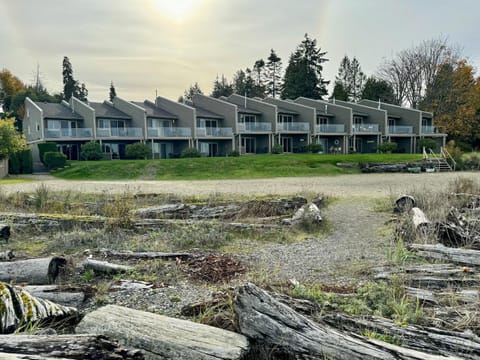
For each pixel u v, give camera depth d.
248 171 21.86
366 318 2.62
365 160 24.56
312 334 2.20
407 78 42.62
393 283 3.48
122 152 31.78
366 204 9.73
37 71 58.19
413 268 3.97
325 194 11.51
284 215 8.08
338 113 38.25
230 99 39.06
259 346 2.23
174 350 2.08
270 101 40.28
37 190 10.16
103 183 17.19
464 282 3.57
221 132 33.53
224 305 2.84
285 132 35.75
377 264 4.43
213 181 17.97
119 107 33.22
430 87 41.12
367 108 39.19
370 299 3.15
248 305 2.34
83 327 2.31
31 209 8.88
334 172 22.19
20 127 45.84
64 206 8.84
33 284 3.82
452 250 4.37
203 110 35.75
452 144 28.48
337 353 2.07
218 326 2.56
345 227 7.08
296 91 54.19
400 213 7.83
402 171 23.16
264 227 6.73
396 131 38.00
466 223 5.58
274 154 31.89
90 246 5.64
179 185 15.78
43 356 1.65
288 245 5.75
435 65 40.69
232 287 3.44
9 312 2.36
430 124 40.59
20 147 23.39
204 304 2.99
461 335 2.38
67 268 4.29
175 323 2.33
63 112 30.86
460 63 40.09
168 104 34.22
